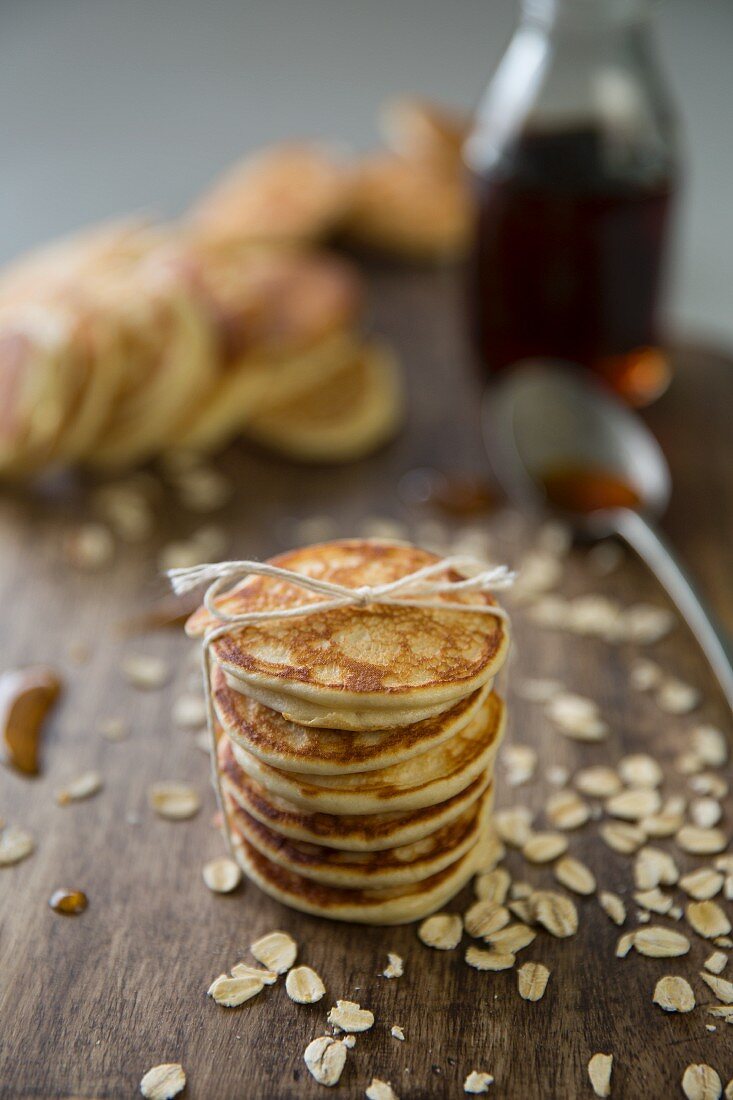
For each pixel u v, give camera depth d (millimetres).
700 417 635
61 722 499
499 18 1255
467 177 626
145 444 606
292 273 660
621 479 582
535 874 455
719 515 579
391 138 867
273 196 748
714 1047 411
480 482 603
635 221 589
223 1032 414
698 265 867
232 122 1037
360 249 776
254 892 448
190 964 430
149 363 601
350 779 411
